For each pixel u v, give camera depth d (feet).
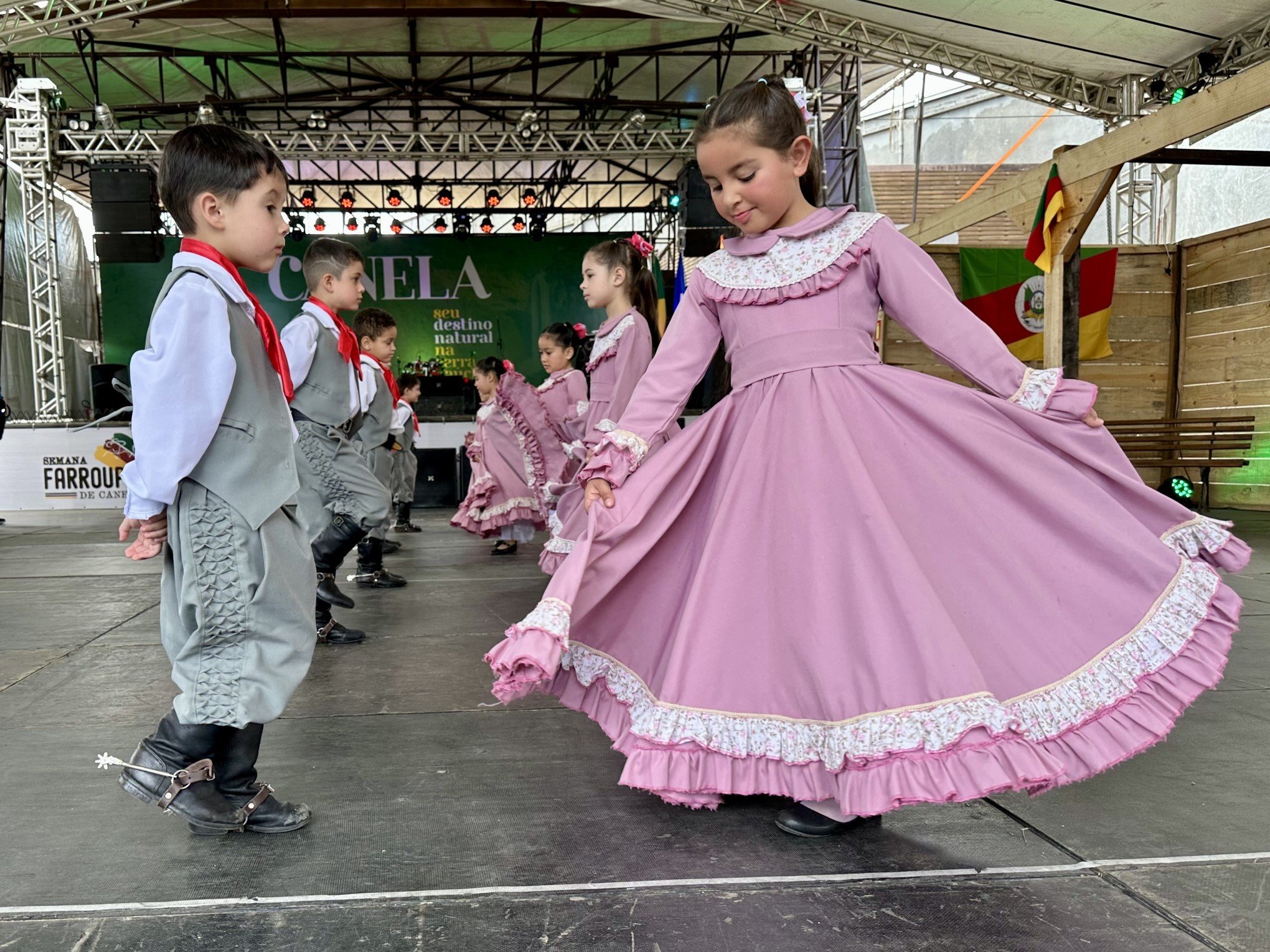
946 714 4.46
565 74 44.96
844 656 4.83
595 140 42.06
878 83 55.77
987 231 50.98
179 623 5.24
